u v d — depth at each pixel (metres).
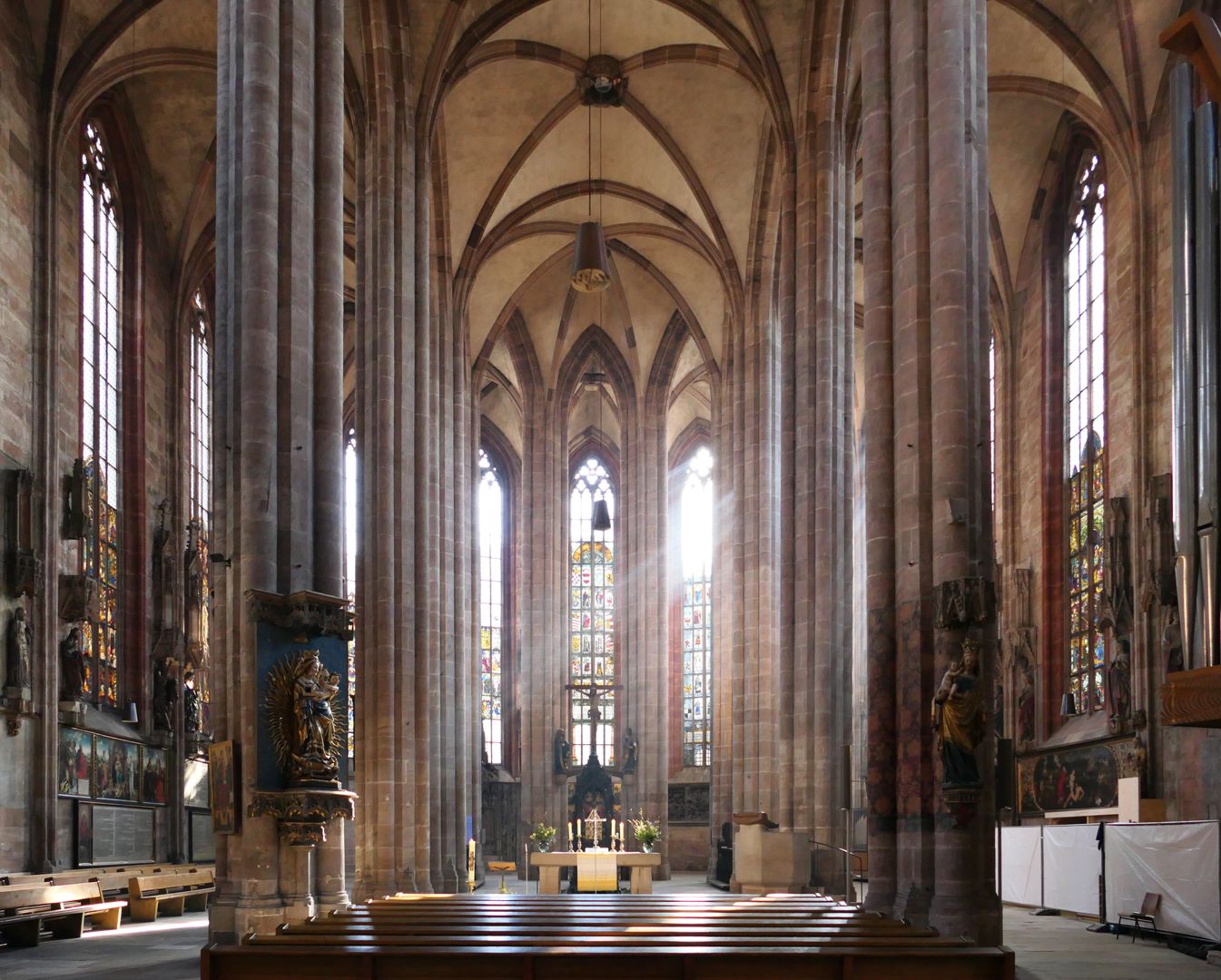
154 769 34.19
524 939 12.49
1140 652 30.28
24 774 26.12
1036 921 25.88
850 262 32.00
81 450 31.09
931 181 19.48
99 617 32.06
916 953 11.45
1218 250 16.39
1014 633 39.41
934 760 18.36
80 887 23.58
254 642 17.70
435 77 32.41
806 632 30.72
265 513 18.44
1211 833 19.66
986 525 18.70
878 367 20.42
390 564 29.92
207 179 37.28
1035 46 33.69
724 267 43.16
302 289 19.33
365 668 29.66
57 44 28.77
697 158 41.28
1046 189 39.16
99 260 33.19
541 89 38.78
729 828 41.88
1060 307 38.88
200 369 40.59
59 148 28.97
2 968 17.62
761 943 12.46
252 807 17.39
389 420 30.38
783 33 32.94
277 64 19.53
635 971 11.48
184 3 30.97
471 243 41.62
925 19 19.95
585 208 45.53
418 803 30.62
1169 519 29.66
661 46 36.88
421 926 13.73
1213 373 16.06
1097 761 33.38
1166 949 20.22
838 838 29.73
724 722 49.50
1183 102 17.41
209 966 11.42
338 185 20.17
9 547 26.06
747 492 42.16
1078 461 37.03
